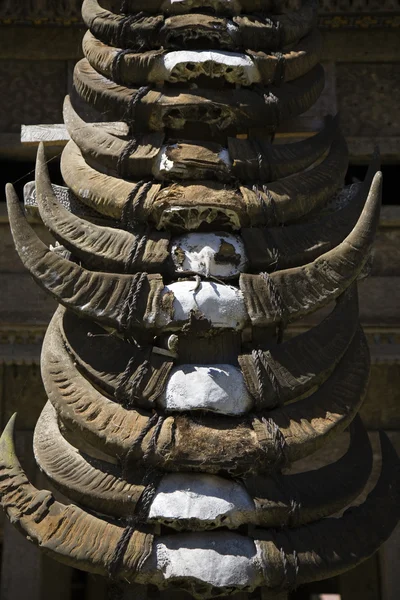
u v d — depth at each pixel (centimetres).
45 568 1091
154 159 899
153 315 822
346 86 1264
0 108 1239
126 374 809
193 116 926
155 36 954
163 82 939
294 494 786
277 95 950
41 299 1150
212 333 834
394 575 1073
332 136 968
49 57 1252
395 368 1169
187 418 796
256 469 786
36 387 1145
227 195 877
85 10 998
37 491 791
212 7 981
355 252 856
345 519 803
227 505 768
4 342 1146
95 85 950
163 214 866
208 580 748
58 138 1034
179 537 768
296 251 870
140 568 755
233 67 934
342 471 825
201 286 835
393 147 1245
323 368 827
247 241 867
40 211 898
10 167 1273
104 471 789
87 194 898
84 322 844
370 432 1142
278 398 812
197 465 777
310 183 914
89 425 795
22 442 1118
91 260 866
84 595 1342
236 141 915
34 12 1247
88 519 773
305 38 1003
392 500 824
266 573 757
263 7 995
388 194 1327
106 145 916
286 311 835
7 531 1073
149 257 848
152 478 779
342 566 780
